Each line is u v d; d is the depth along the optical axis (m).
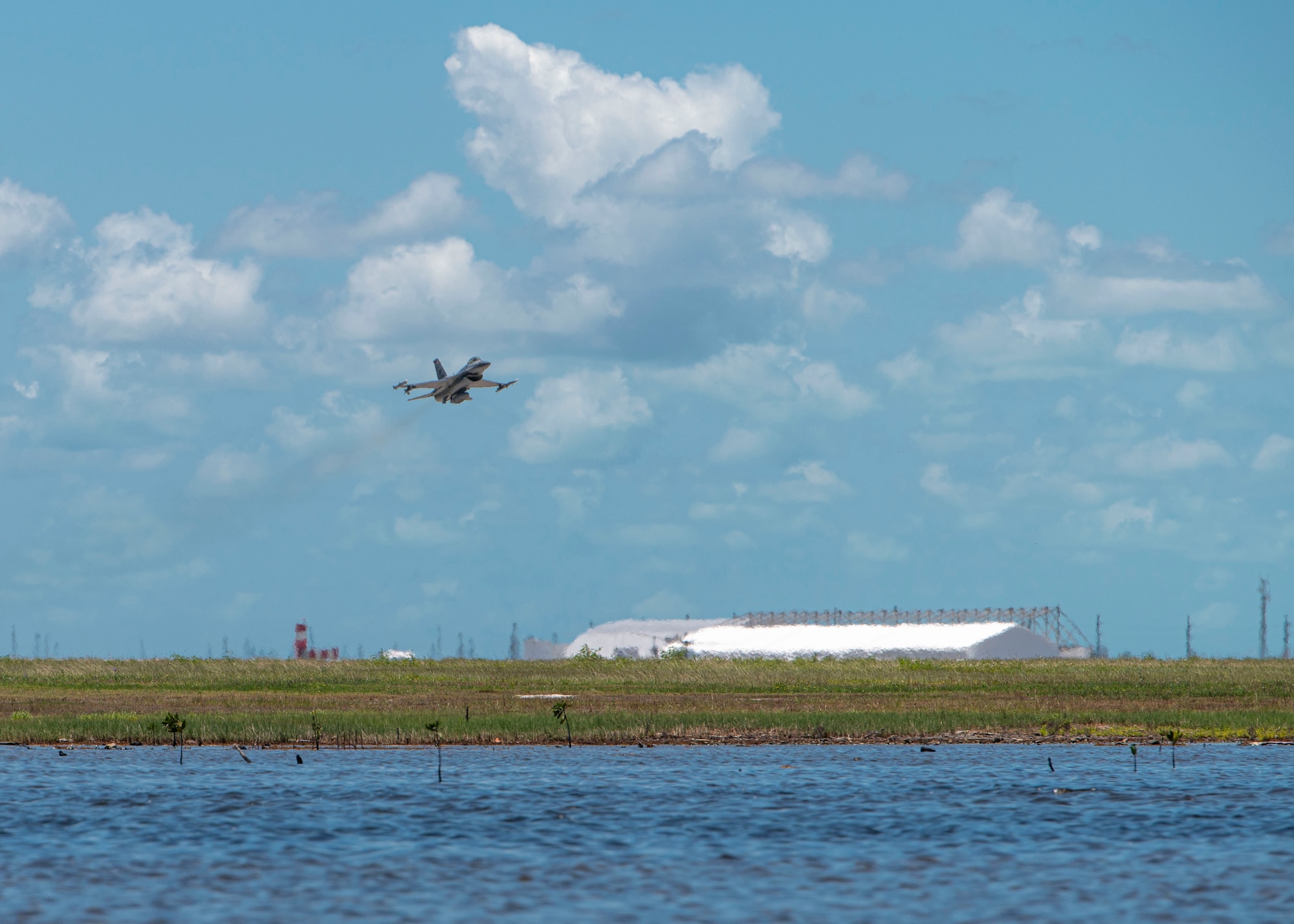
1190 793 164.25
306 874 123.56
